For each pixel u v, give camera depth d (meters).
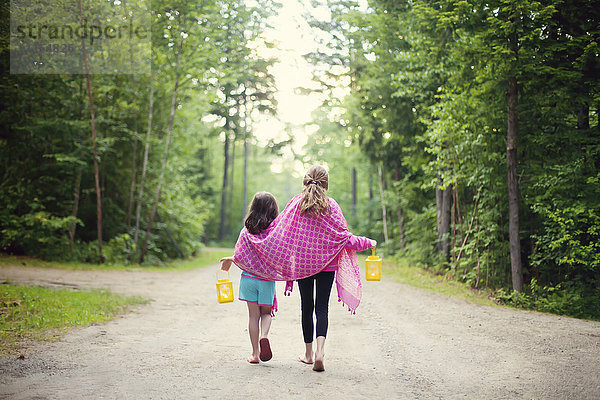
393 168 21.22
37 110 15.92
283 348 5.38
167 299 9.35
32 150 16.39
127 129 18.73
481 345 5.56
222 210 42.00
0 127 15.66
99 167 18.48
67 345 5.20
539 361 4.83
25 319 6.36
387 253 22.83
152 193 20.42
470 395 3.72
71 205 17.28
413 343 5.64
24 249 15.67
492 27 9.78
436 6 11.67
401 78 14.23
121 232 19.33
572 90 9.98
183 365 4.46
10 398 3.39
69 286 10.23
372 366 4.58
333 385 3.89
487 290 10.98
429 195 18.58
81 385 3.76
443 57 12.59
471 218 13.08
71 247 16.23
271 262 4.51
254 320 4.63
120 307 8.06
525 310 8.86
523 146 10.77
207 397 3.51
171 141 20.03
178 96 19.39
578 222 9.45
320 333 4.40
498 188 11.20
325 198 4.54
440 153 12.57
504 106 10.93
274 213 4.73
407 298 9.72
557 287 9.44
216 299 9.54
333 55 21.61
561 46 9.56
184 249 22.02
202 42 17.20
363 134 20.84
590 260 9.19
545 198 9.85
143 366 4.40
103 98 17.41
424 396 3.68
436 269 14.66
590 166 9.63
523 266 11.26
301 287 4.64
